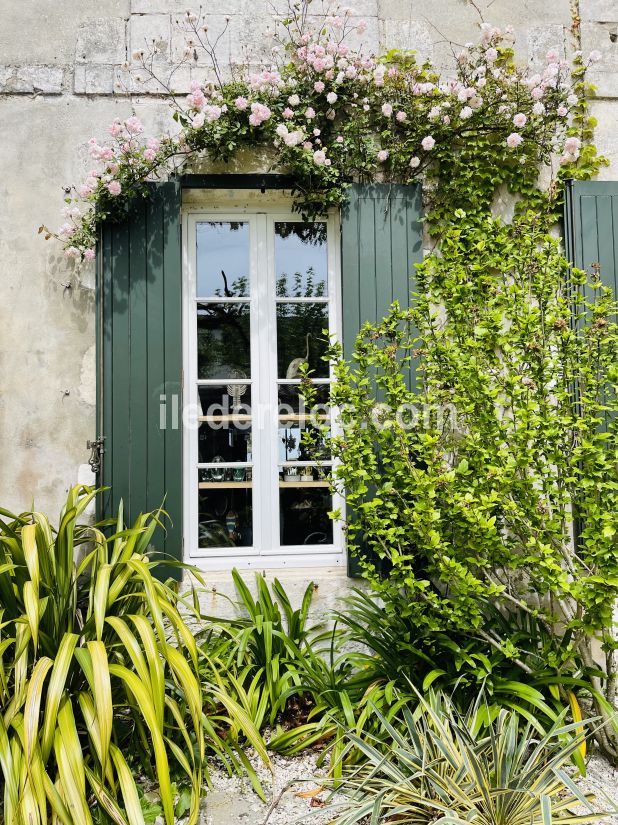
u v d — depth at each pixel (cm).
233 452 332
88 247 309
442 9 334
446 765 206
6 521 310
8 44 320
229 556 325
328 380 337
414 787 199
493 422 263
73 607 233
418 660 268
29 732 172
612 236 329
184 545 322
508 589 278
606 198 329
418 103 324
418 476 255
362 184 321
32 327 315
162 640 201
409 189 322
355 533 296
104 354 309
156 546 305
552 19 339
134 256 312
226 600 309
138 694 184
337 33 327
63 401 315
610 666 256
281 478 333
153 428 309
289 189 323
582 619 254
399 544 269
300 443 335
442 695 240
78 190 318
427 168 329
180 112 312
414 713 229
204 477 329
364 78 317
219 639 286
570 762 236
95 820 195
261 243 336
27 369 314
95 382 316
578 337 275
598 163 334
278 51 325
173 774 228
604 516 234
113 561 238
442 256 327
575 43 340
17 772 176
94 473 313
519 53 337
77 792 170
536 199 331
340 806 204
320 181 315
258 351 335
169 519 305
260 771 239
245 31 325
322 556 328
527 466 256
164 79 321
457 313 285
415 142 324
